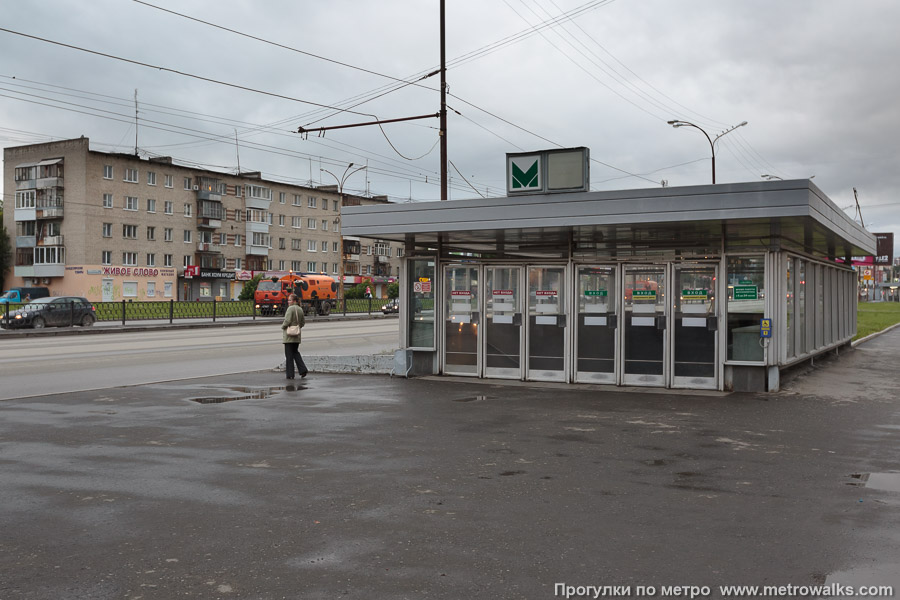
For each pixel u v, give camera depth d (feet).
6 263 232.94
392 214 44.78
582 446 27.20
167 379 50.06
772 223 38.01
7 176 231.50
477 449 26.68
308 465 24.17
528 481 22.18
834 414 34.12
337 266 301.84
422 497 20.43
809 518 18.57
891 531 17.54
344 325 128.57
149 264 232.32
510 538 17.04
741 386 42.09
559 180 40.50
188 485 21.66
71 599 13.69
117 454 25.79
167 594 13.89
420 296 49.60
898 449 26.68
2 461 24.70
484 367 47.91
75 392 41.65
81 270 215.10
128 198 226.38
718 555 15.97
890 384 44.65
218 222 251.19
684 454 25.88
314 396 40.06
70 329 100.37
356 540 16.90
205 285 250.37
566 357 45.44
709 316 42.63
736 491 21.11
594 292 45.01
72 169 217.36
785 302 44.06
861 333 99.66
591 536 17.20
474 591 14.05
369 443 27.71
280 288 158.30
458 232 43.93
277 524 18.06
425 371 49.32
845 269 73.87
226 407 36.24
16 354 68.80
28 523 18.10
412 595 13.84
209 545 16.57
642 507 19.52
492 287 47.65
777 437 28.86
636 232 43.16
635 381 44.06
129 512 19.01
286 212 278.05
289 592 13.98
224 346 80.28
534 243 50.19
